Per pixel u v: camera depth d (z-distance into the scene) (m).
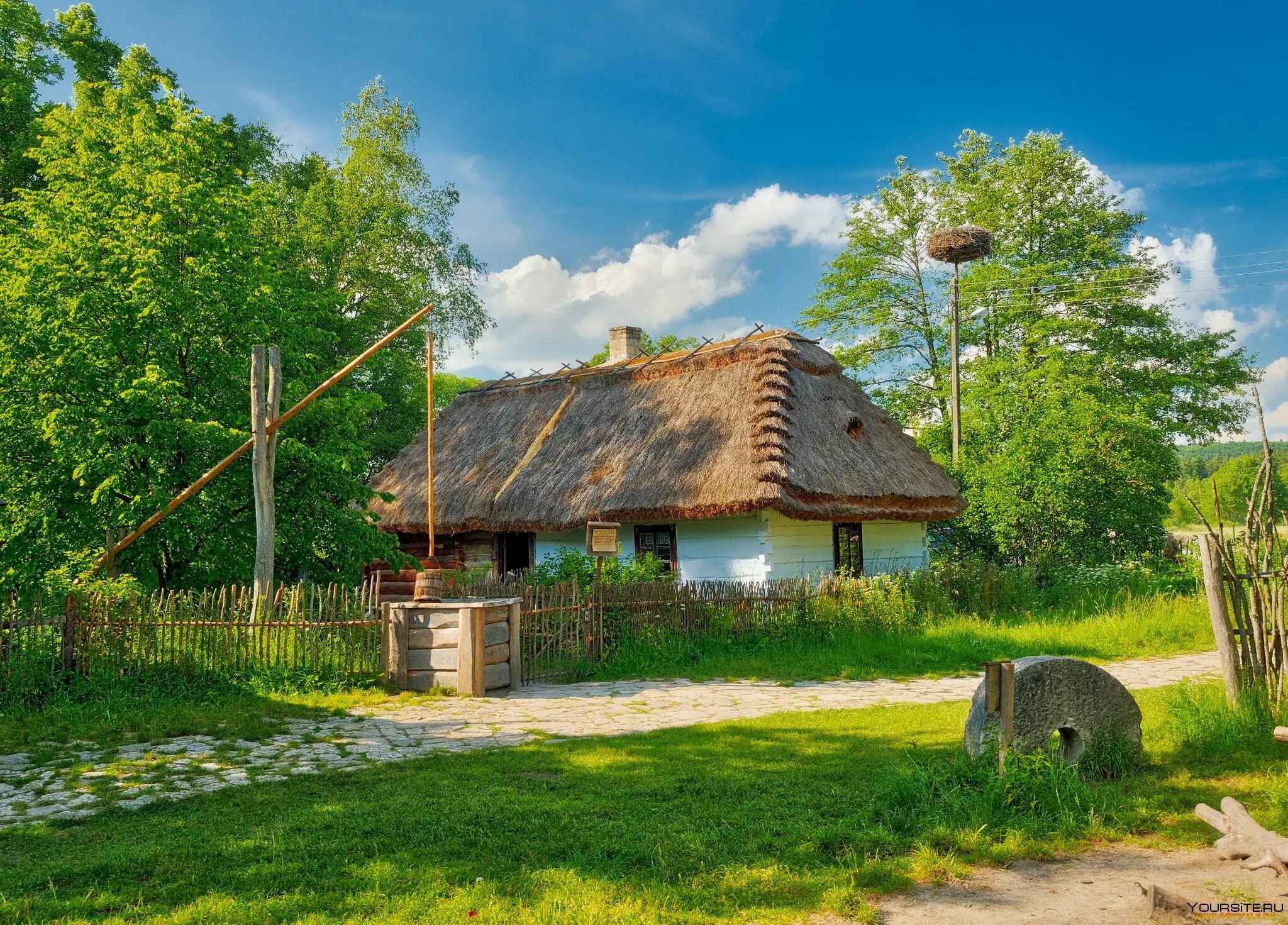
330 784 6.71
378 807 6.02
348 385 30.39
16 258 15.04
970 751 6.39
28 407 14.46
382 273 31.78
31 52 24.22
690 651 13.21
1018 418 23.39
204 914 4.27
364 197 31.45
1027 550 21.80
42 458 14.95
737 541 18.36
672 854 5.04
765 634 14.20
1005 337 34.25
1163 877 4.65
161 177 15.38
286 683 10.60
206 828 5.66
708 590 14.18
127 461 13.99
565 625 12.62
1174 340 32.47
